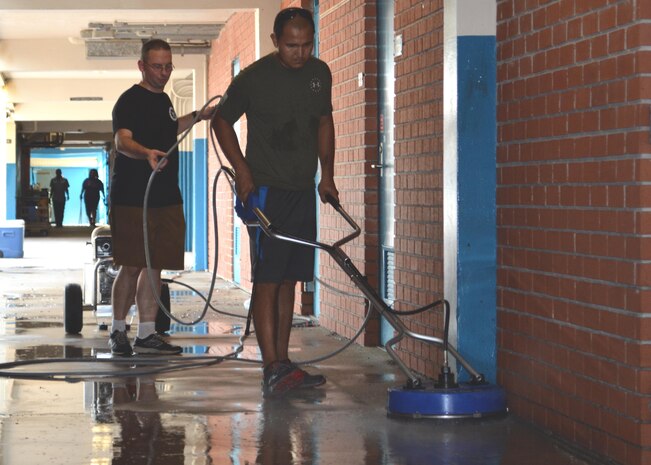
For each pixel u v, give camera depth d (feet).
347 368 25.55
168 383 23.63
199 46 64.23
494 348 20.67
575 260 17.29
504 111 20.10
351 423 19.26
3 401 21.61
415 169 24.71
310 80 22.00
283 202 21.98
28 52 69.62
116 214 27.07
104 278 33.14
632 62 15.49
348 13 30.89
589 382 16.84
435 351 23.25
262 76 21.80
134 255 27.07
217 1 45.50
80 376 24.58
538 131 18.63
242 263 51.96
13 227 75.77
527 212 19.13
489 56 20.40
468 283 20.62
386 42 28.63
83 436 18.37
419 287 24.52
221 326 34.76
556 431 18.02
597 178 16.53
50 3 45.96
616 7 15.93
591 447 16.79
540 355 18.63
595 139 16.60
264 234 21.77
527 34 19.04
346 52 31.19
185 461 16.65
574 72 17.28
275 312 22.21
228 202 57.47
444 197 21.39
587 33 16.83
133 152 25.73
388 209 28.63
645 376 15.38
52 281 54.95
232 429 18.85
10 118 109.81
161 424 19.30
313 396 21.90
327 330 33.40
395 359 20.25
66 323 32.78
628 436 15.66
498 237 20.45
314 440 17.98
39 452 17.25
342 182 31.76
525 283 19.25
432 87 23.49
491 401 19.49
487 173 20.49
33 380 24.16
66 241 106.01
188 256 79.87
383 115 29.04
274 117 21.89
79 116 111.75
